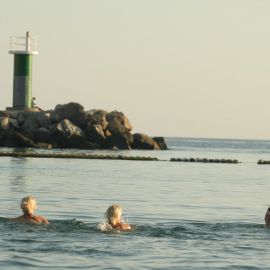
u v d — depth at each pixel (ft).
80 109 585.63
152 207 168.66
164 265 87.56
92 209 160.15
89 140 579.89
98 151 553.23
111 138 588.91
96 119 585.63
